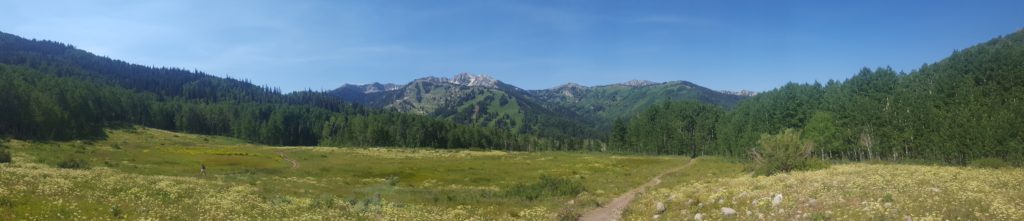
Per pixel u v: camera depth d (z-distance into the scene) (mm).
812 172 42312
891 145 79625
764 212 20188
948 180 28781
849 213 17375
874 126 83062
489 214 28125
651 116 157000
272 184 44031
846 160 84500
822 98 106312
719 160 97062
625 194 39719
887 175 33906
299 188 41781
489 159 98500
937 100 78250
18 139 100688
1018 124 57250
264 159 85000
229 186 36656
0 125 106250
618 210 28703
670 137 145250
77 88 158375
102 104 161750
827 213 17938
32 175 29859
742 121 119438
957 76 83000
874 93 94625
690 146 141000
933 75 97688
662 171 70312
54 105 118188
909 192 21578
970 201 18312
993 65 83312
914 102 78312
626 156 124438
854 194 21938
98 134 128875
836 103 95375
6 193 20812
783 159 47594
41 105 112688
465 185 53406
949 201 18641
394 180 55469
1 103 107000
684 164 88062
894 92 90125
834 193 22688
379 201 31797
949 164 64938
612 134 181750
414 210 28266
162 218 19781
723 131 124750
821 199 21031
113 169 53031
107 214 19500
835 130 90000
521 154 123062
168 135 154625
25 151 68625
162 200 25438
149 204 23266
